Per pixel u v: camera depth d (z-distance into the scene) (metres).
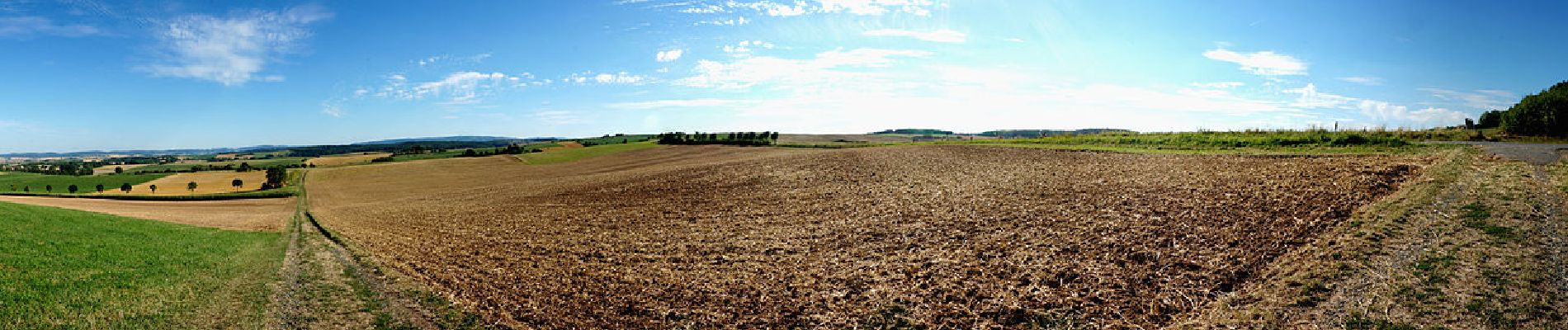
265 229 27.64
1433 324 9.38
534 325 12.78
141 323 11.66
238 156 154.25
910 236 18.38
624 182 44.16
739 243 19.50
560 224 26.52
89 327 11.15
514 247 21.30
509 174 72.94
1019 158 35.47
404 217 32.94
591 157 93.25
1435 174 18.97
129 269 15.05
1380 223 14.16
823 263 16.41
